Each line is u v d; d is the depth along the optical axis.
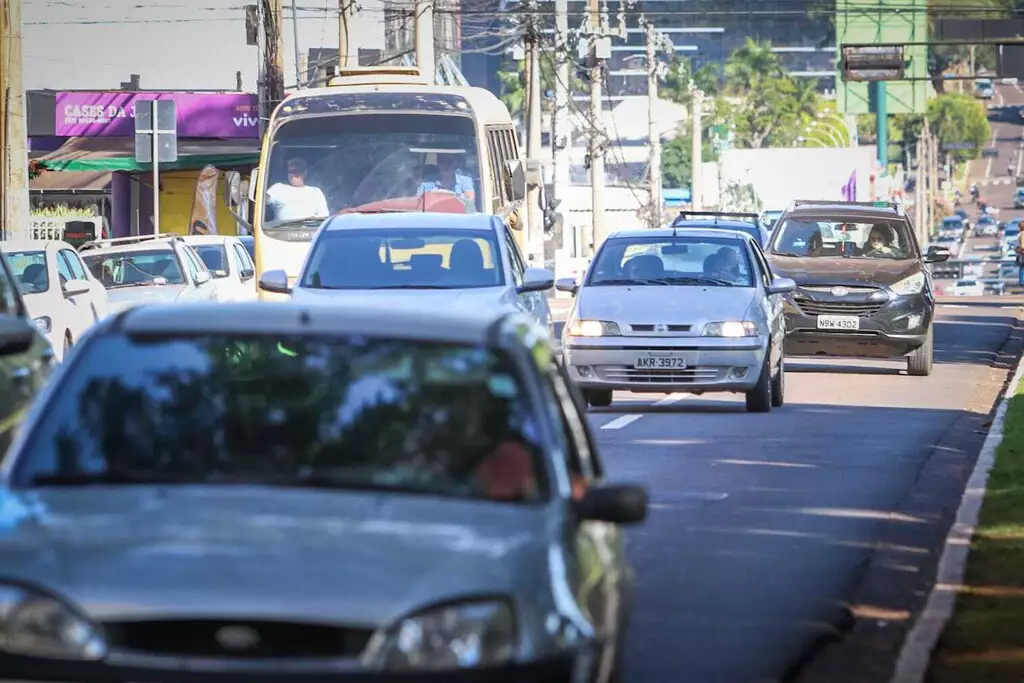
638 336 59.09
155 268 90.81
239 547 15.95
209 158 148.50
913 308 76.50
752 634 27.09
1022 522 36.66
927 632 26.64
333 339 19.53
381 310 20.64
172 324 19.88
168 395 18.92
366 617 15.38
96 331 19.88
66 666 15.29
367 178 71.06
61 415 18.73
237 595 15.31
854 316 76.25
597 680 16.88
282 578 15.52
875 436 54.09
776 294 63.84
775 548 34.78
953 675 23.89
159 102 93.56
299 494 17.45
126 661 15.27
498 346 19.42
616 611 18.58
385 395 18.88
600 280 62.78
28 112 177.50
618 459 48.19
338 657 15.38
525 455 18.30
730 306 59.84
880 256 79.44
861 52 199.75
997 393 69.94
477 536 16.64
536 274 52.34
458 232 53.50
